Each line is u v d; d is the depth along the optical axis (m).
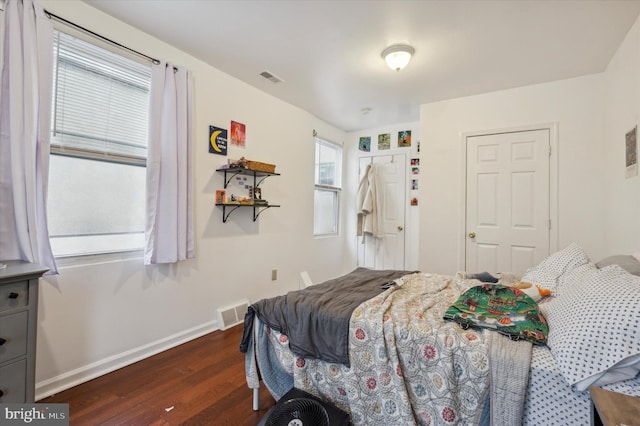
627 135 2.20
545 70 2.70
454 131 3.37
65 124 1.88
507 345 1.19
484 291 1.58
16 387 1.29
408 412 1.26
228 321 2.84
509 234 3.10
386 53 2.39
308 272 4.01
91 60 1.99
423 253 3.50
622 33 2.13
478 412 1.17
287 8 1.92
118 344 2.10
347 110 3.83
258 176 3.20
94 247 2.03
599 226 2.73
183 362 2.18
